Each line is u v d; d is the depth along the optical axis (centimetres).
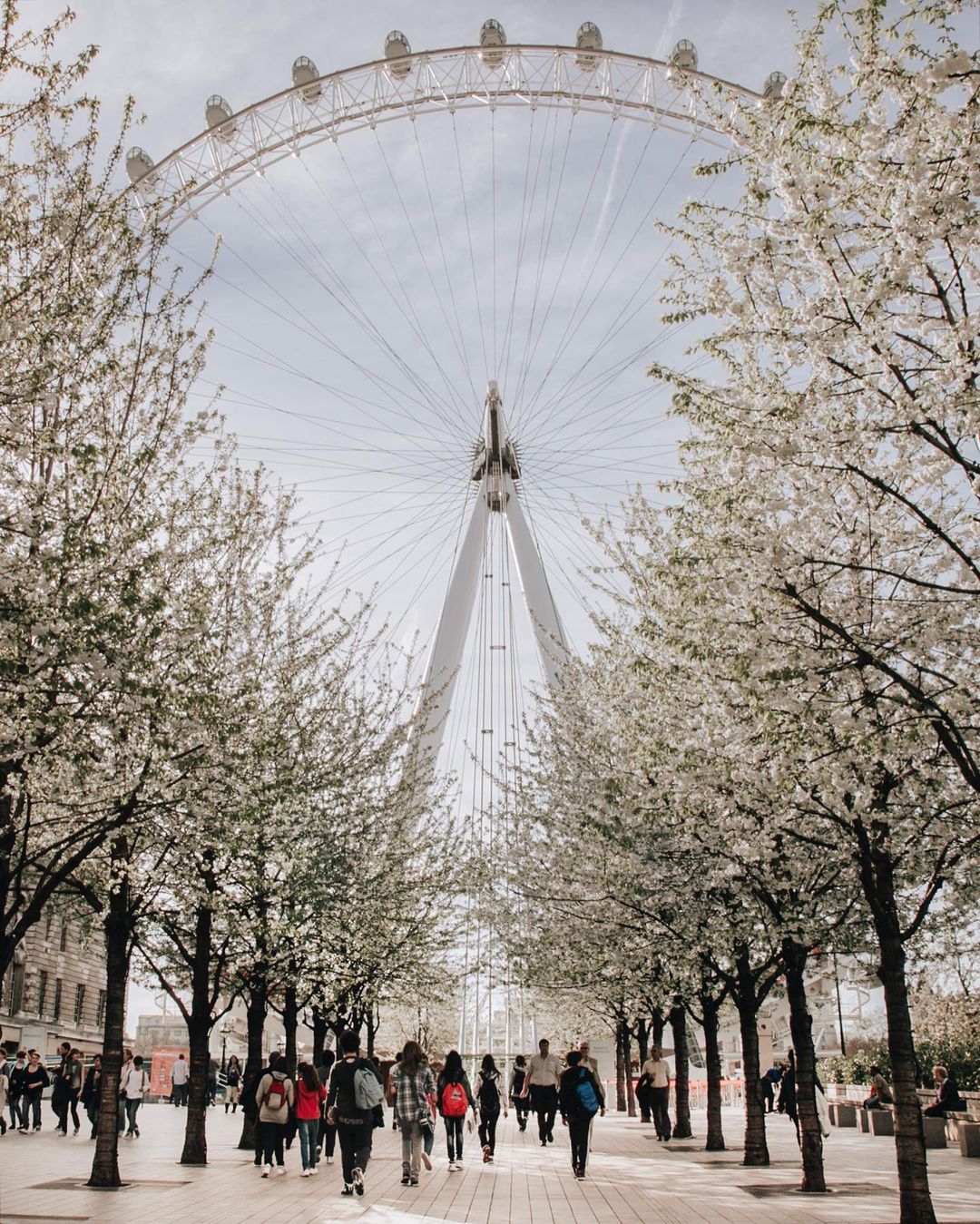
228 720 1798
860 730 1245
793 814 1571
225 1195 1794
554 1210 1645
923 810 1526
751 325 1326
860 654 1211
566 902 2441
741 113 1297
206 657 1738
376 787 2773
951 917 1897
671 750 1586
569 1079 2123
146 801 1653
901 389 1215
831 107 1211
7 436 1291
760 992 2195
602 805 2131
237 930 2341
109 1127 1911
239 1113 4969
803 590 1295
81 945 2589
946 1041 3794
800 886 1820
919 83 1054
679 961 2186
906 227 1112
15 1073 3388
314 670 2569
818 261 1221
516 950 2828
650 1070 3092
